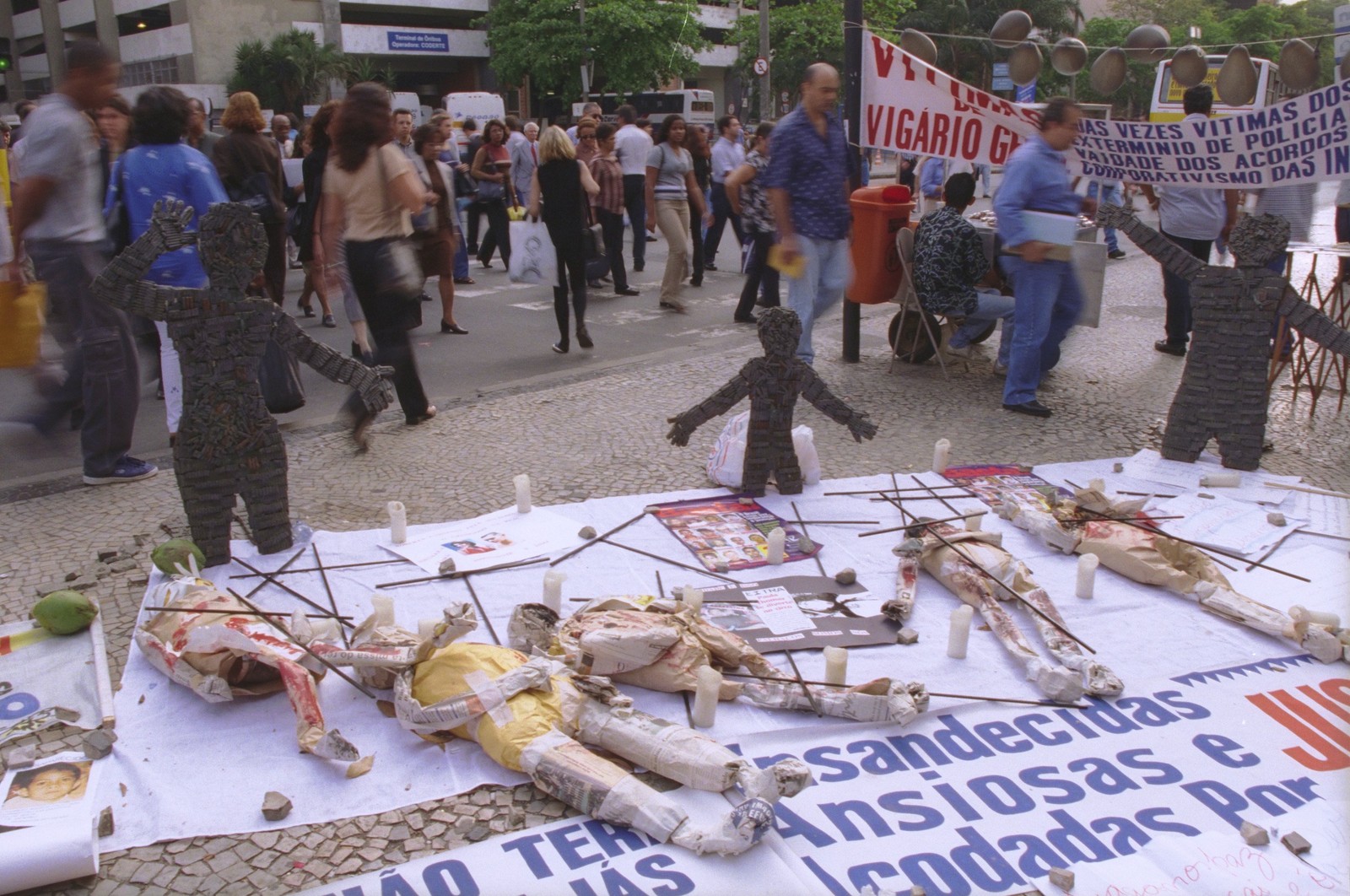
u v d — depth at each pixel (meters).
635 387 6.98
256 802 2.81
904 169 15.05
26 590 4.02
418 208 5.57
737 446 5.02
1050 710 3.25
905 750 3.04
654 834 2.63
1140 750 3.04
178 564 3.75
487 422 6.21
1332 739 3.10
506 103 42.22
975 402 6.59
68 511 4.85
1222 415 5.23
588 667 3.26
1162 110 15.91
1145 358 7.75
